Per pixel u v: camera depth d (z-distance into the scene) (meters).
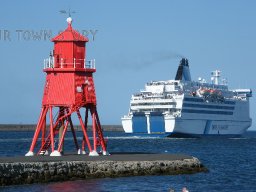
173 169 139.75
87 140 143.62
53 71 142.12
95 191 111.00
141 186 119.56
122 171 129.25
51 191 108.38
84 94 143.12
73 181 119.94
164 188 119.06
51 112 141.75
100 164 126.50
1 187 109.19
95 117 146.38
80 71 142.25
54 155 140.50
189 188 122.19
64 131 143.38
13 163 112.25
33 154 144.00
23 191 107.06
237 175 153.62
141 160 135.12
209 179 137.62
